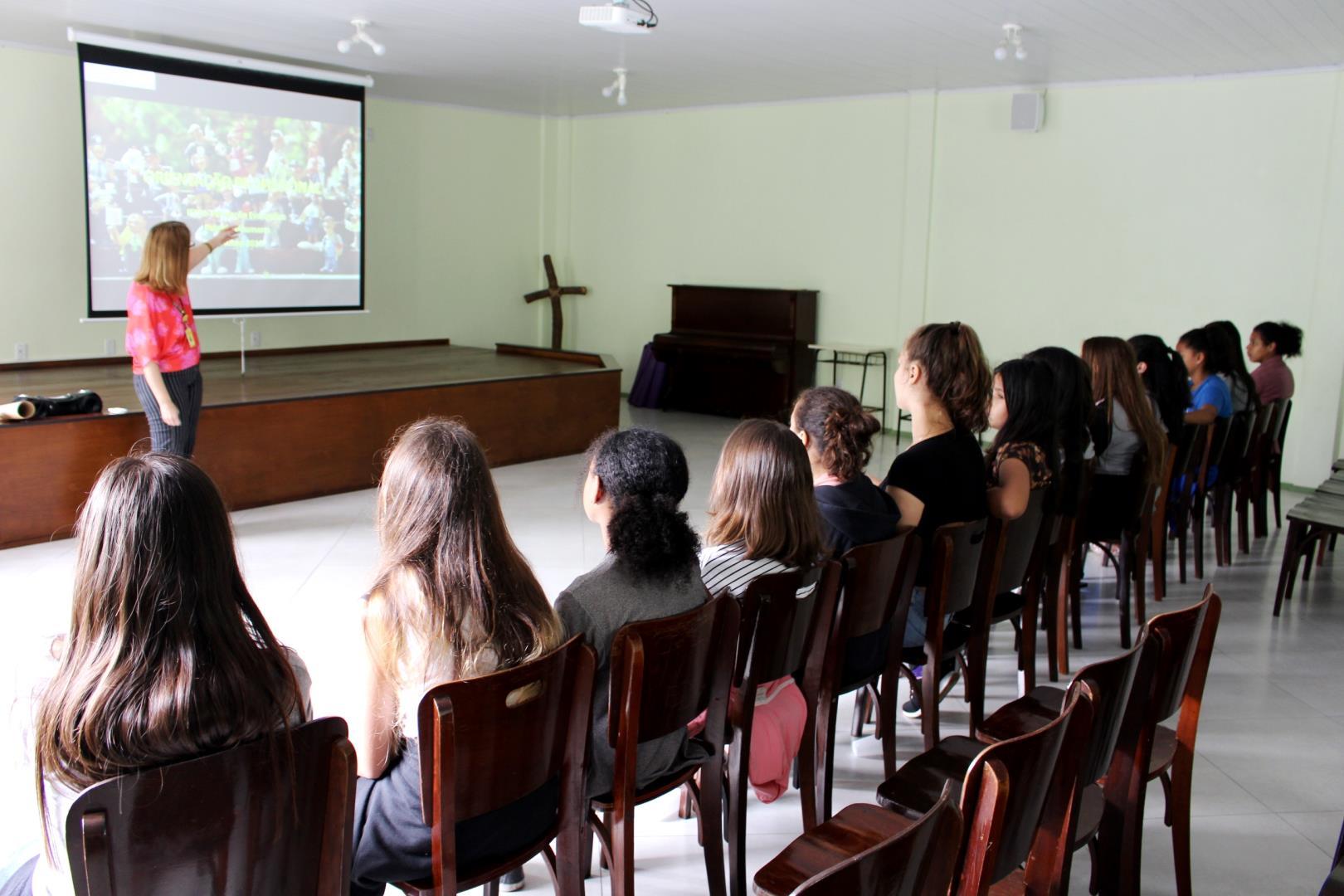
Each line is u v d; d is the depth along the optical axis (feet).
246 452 17.53
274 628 12.17
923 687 8.85
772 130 28.94
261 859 4.05
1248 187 21.59
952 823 3.64
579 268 34.01
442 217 31.45
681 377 30.22
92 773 3.77
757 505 6.89
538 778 5.30
